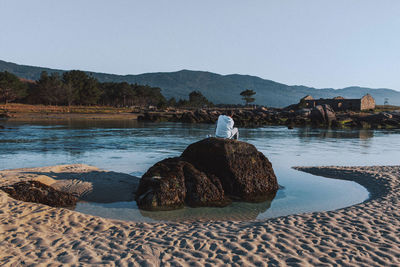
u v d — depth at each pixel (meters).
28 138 22.73
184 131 32.62
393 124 51.88
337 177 10.81
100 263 4.11
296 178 10.70
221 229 5.61
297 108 94.12
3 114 58.41
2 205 6.19
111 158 14.04
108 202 7.51
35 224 5.52
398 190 8.46
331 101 91.69
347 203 7.77
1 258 4.20
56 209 6.39
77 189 7.93
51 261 4.16
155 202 7.29
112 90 173.88
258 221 6.26
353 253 4.45
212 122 55.50
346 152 17.77
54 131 29.75
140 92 189.38
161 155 15.08
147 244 4.82
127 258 4.28
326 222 5.88
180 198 7.66
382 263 4.13
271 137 27.59
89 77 176.50
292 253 4.45
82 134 26.89
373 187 9.20
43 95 135.50
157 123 51.47
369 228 5.51
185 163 8.55
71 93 136.88
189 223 6.18
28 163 12.50
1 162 12.68
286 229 5.49
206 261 4.19
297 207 7.47
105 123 47.12
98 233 5.35
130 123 49.00
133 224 5.96
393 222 5.85
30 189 6.93
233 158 8.79
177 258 4.29
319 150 18.56
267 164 9.38
